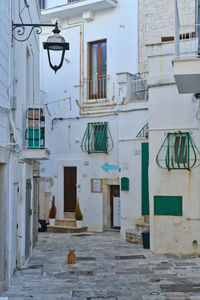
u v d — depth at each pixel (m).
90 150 18.14
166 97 12.53
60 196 19.08
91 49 19.00
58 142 19.27
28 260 11.23
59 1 19.50
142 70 17.47
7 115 8.59
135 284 8.72
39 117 10.82
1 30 8.05
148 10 17.45
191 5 16.44
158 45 12.63
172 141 12.45
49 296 7.80
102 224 17.81
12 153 8.85
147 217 15.25
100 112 18.08
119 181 17.31
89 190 18.23
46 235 17.14
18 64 10.00
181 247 12.23
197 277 9.27
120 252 12.69
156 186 12.47
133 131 15.80
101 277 9.38
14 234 9.45
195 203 12.18
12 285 8.62
